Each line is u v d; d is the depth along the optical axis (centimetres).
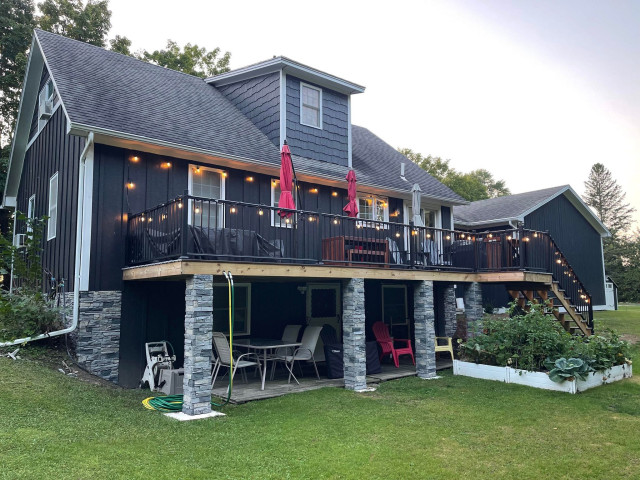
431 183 1628
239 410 715
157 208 804
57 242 1039
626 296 4122
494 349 996
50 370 774
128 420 604
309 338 1014
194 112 1138
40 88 1305
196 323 685
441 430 613
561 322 1186
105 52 1229
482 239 1179
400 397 813
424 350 1034
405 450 534
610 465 498
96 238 877
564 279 1212
